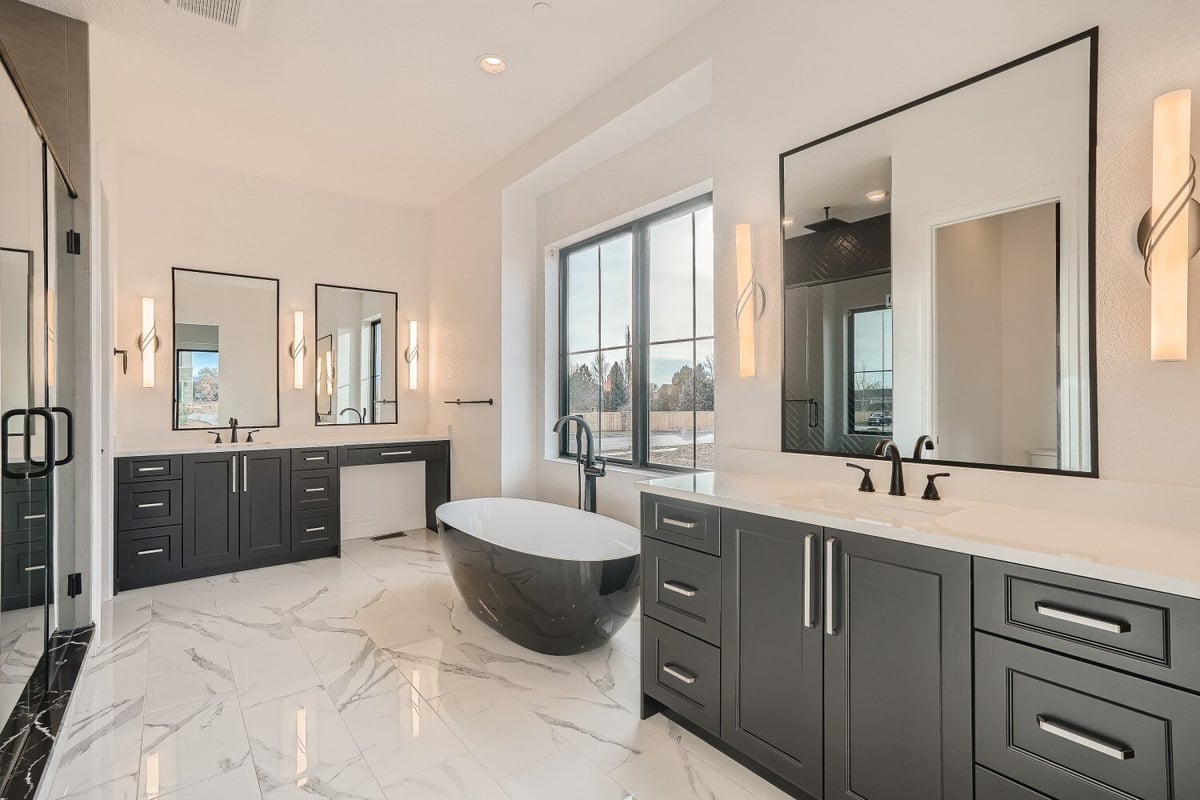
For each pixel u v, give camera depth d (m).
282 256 4.43
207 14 2.48
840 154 2.04
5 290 1.76
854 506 1.87
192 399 4.07
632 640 2.79
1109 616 1.08
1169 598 1.01
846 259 2.03
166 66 2.87
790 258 2.21
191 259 4.06
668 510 2.00
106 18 2.52
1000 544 1.23
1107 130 1.46
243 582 3.56
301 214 4.52
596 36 2.69
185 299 4.04
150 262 3.91
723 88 2.47
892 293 1.90
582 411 4.00
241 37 2.66
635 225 3.50
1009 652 1.21
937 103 1.79
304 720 2.05
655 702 2.12
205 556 3.66
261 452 3.87
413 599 3.27
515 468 4.13
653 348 3.45
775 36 2.26
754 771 1.79
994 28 1.68
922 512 1.70
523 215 4.18
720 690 1.81
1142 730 1.04
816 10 2.13
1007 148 1.64
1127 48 1.44
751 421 2.37
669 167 3.14
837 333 2.06
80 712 2.08
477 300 4.38
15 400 1.85
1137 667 1.05
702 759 1.86
